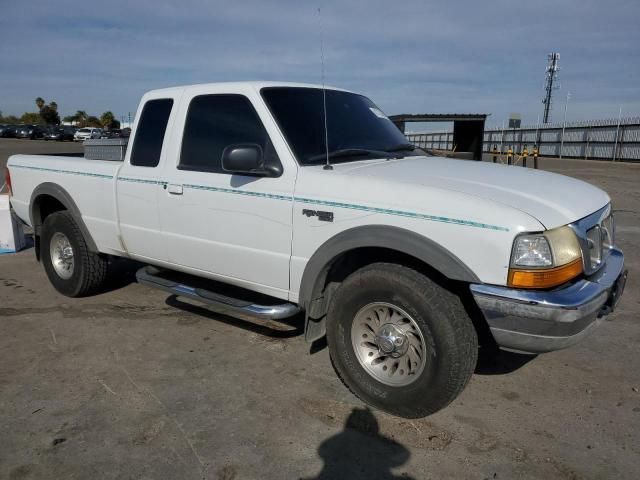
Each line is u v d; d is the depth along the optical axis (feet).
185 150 13.19
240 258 12.26
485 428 10.14
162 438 9.71
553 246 8.93
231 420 10.31
